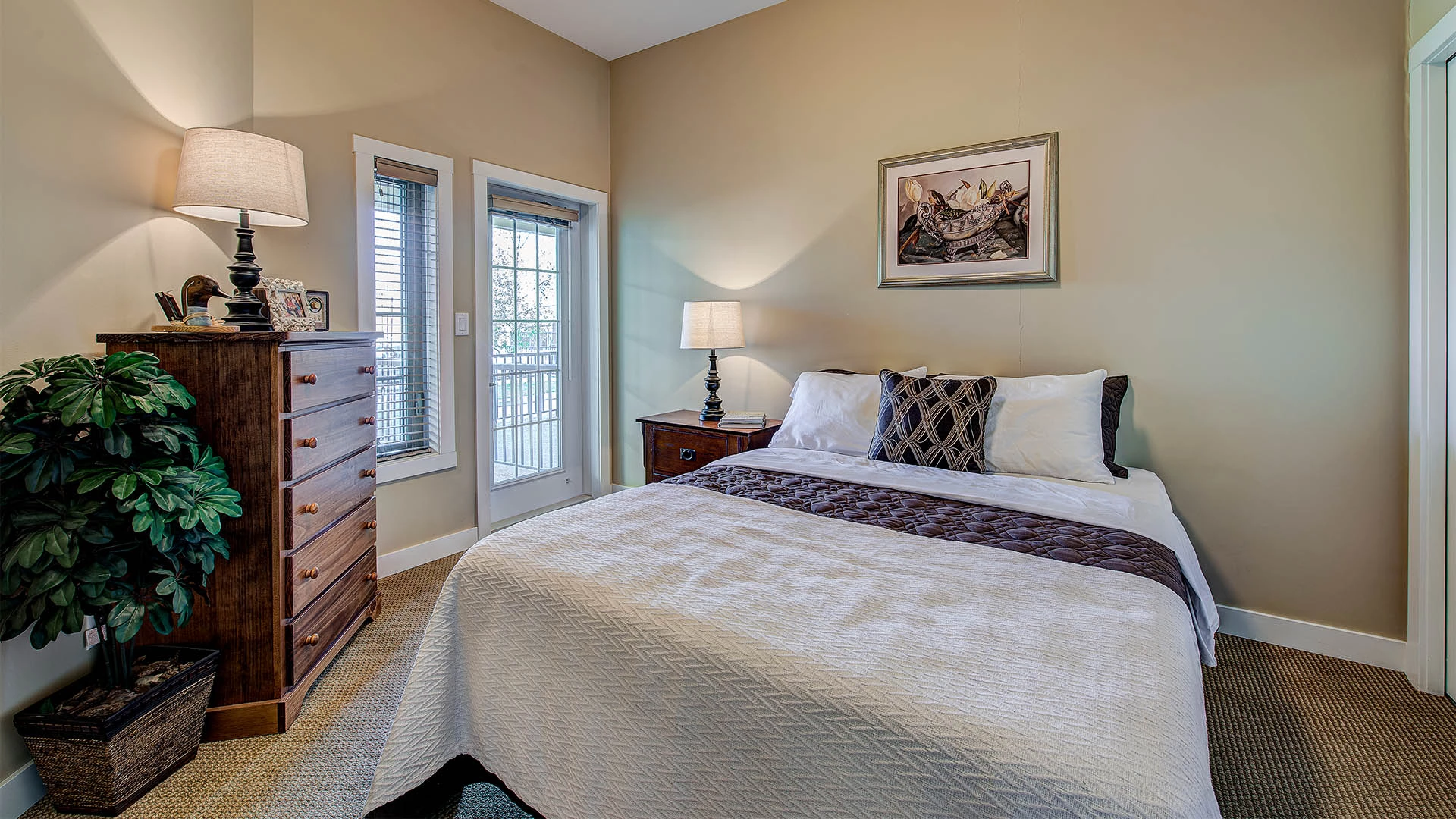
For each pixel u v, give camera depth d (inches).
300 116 97.9
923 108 111.6
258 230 93.0
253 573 69.3
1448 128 73.9
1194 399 92.5
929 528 64.5
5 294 57.8
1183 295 92.4
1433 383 75.9
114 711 57.7
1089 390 89.4
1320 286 84.2
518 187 134.2
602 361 155.3
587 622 48.1
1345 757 66.1
